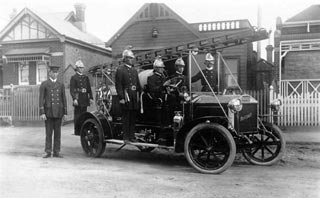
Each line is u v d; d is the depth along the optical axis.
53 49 23.47
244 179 6.42
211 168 6.97
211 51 8.13
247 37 7.51
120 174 6.80
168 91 7.77
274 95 14.20
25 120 17.70
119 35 22.20
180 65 7.75
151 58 8.41
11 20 24.09
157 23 21.67
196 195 5.35
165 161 8.42
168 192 5.51
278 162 8.18
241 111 7.27
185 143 7.09
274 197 5.25
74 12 29.88
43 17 24.53
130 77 8.10
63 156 8.97
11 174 6.71
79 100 10.73
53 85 8.78
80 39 25.05
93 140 8.97
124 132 8.26
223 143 7.00
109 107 9.05
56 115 8.71
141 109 8.21
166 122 7.82
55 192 5.49
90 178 6.43
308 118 13.90
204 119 7.02
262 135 7.91
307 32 18.30
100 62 27.78
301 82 17.28
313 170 7.30
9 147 10.48
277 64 19.45
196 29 21.09
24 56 23.34
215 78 8.02
